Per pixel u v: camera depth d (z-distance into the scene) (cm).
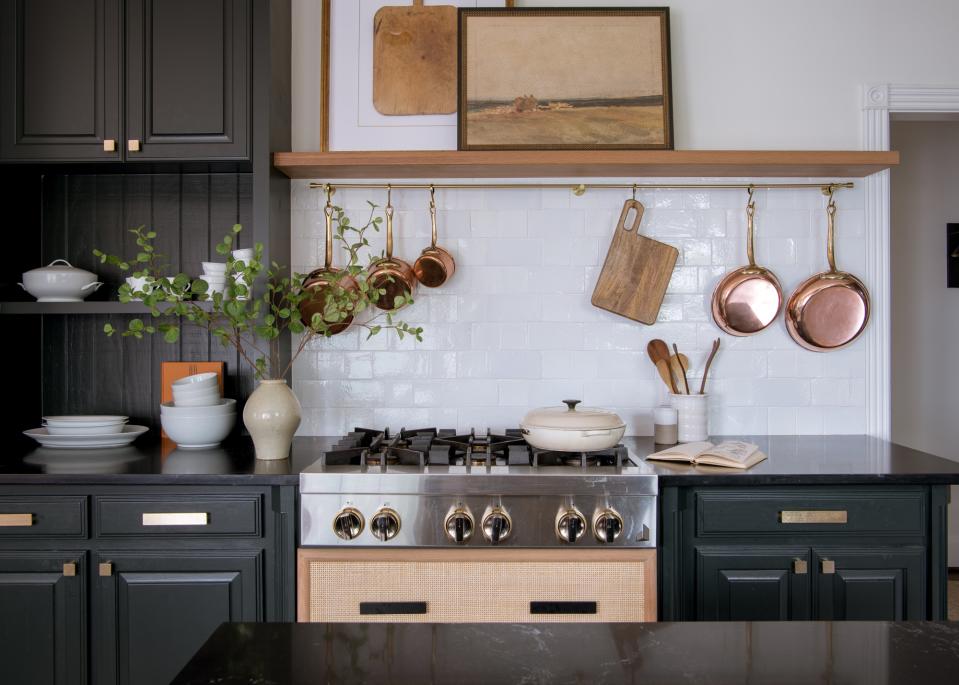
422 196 254
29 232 248
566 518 185
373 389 254
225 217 255
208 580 192
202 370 249
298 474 190
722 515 193
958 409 411
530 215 254
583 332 254
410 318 254
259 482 190
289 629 85
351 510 188
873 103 254
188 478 190
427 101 252
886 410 253
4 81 225
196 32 225
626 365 254
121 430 235
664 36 249
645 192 254
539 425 203
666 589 191
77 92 225
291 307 227
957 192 409
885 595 193
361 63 254
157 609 192
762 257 254
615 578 188
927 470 196
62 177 255
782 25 256
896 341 412
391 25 254
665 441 233
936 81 255
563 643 81
